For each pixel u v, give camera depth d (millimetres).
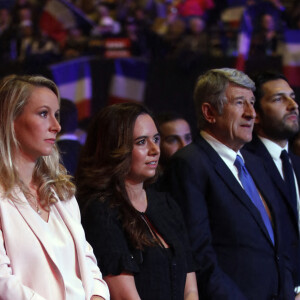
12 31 20188
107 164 7234
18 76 6207
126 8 20484
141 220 7145
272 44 16250
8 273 5648
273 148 9250
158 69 16844
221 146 8336
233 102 8273
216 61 16219
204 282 7668
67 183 6535
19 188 5973
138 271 6895
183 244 7520
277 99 9195
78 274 6184
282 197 8961
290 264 8688
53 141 6156
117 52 18391
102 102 17344
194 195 7902
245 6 17766
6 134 5973
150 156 7355
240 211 7988
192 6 18875
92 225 6992
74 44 18844
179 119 10156
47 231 6047
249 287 7863
